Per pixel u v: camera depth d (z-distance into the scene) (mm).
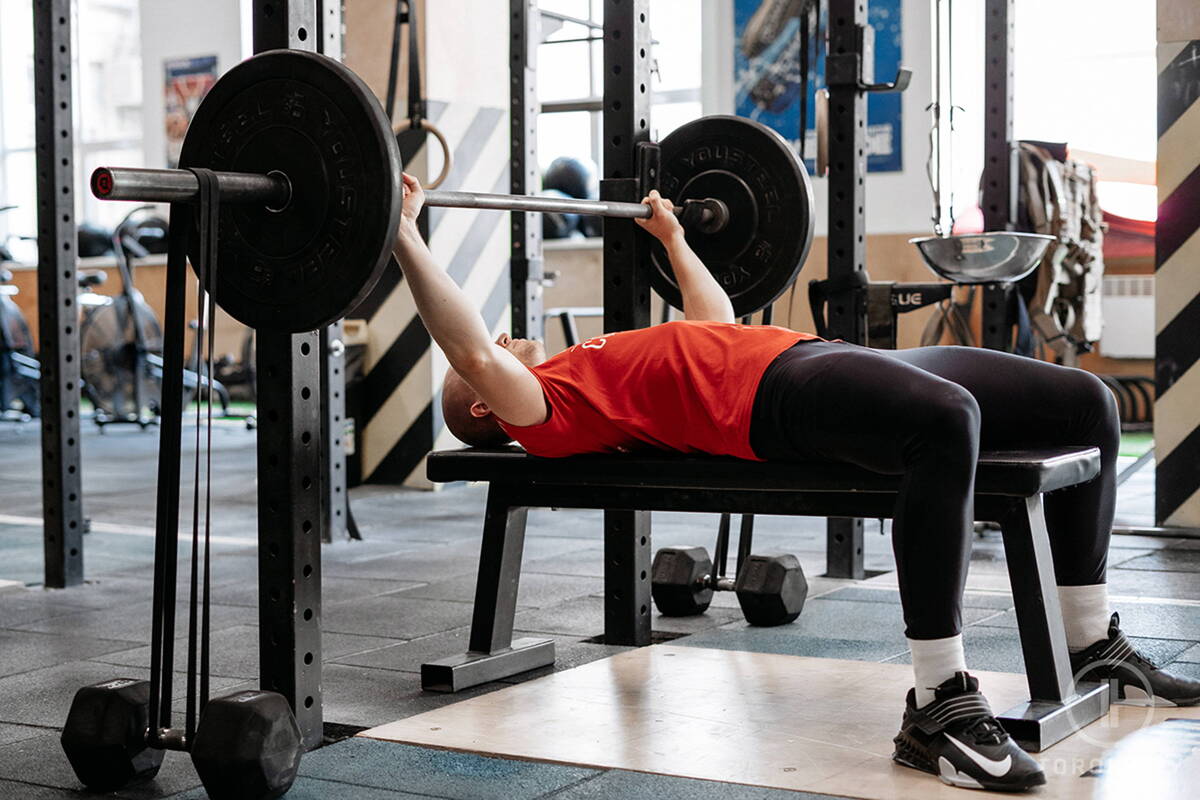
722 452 2258
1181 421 4340
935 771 1926
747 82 8289
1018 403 2262
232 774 1845
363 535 4777
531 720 2279
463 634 3088
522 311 4867
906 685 2467
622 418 2293
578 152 9484
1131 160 8242
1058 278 4777
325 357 4598
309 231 1911
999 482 2035
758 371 2152
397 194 1869
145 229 10078
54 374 3748
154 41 10555
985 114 4344
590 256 8797
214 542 4621
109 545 4543
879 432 1979
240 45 10266
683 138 2953
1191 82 4242
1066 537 2266
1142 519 4754
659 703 2375
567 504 2555
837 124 3566
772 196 2887
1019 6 8570
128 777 1994
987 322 4309
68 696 2572
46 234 3748
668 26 9047
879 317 3834
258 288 1965
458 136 6305
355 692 2545
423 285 2094
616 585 2904
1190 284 4289
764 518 5066
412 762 2072
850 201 3574
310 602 2141
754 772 1973
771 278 2908
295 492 2100
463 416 2586
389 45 6230
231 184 1860
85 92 11883
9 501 5855
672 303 2959
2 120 12383
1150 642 2797
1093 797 1812
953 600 1939
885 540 4449
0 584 3707
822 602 3338
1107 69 8422
